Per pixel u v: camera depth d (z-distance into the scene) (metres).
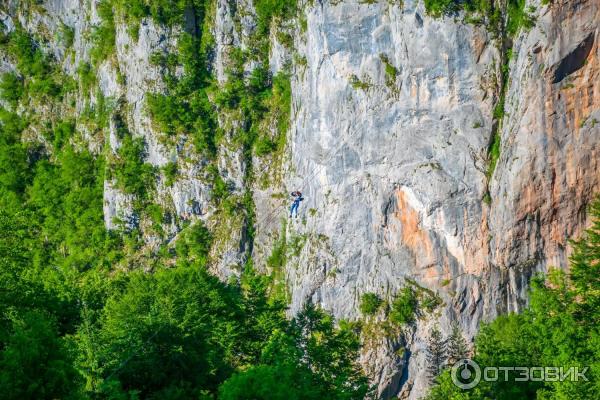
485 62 72.56
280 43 95.06
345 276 82.62
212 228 97.19
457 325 74.50
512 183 71.69
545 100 69.56
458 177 74.69
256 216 95.44
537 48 69.00
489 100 73.06
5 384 28.86
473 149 74.12
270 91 97.06
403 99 76.56
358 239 81.88
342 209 82.38
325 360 45.62
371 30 77.19
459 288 76.62
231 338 49.41
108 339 43.38
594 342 37.75
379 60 77.50
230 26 97.44
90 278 84.00
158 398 38.88
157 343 41.53
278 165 95.31
